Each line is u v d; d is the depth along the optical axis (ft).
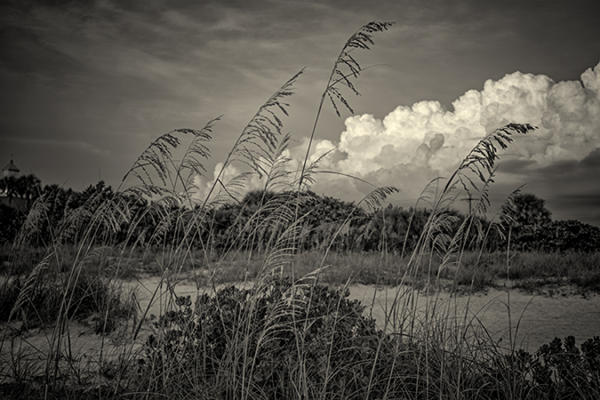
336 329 16.10
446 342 16.67
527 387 14.70
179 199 16.84
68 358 15.97
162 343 15.62
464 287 37.37
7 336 20.95
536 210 67.67
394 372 15.02
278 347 15.31
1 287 25.54
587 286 40.42
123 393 14.48
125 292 26.43
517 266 46.98
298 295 15.97
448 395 14.01
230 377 14.14
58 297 23.24
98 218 16.17
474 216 15.70
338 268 34.35
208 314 16.94
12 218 51.96
